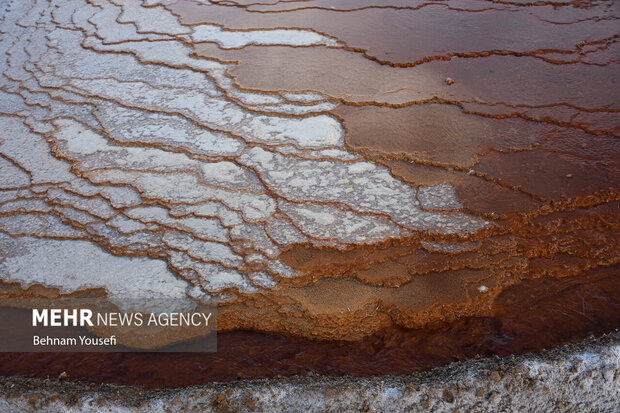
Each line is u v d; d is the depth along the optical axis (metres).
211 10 4.27
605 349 1.89
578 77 3.24
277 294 2.14
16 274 2.26
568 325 2.03
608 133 2.80
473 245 2.29
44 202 2.59
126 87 3.38
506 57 3.47
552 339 1.99
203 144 2.87
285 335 2.07
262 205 2.49
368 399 1.81
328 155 2.76
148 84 3.39
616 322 2.03
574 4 4.10
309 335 2.06
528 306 2.10
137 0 4.55
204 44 3.78
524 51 3.51
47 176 2.74
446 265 2.22
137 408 1.82
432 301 2.11
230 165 2.72
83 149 2.90
